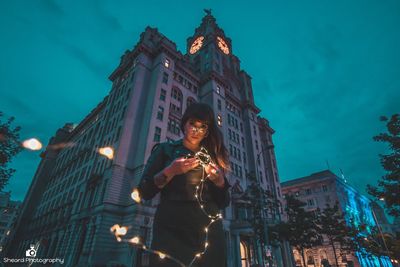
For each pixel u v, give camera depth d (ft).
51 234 118.11
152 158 5.30
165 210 4.62
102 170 98.17
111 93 134.10
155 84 109.19
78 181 127.54
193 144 5.50
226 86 156.46
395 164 42.16
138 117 102.17
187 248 4.21
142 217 73.46
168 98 111.24
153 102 102.42
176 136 106.01
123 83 126.62
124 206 79.77
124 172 86.22
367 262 141.18
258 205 76.84
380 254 82.58
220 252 4.57
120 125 102.42
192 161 4.25
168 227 4.44
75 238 83.61
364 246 88.58
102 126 125.59
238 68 200.75
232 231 97.55
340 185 174.09
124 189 82.89
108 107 128.88
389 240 71.51
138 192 4.75
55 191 159.74
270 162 165.89
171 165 4.18
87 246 71.46
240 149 141.79
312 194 172.04
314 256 149.18
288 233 75.92
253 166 141.28
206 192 4.90
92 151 126.62
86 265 65.31
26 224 171.63
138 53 124.98
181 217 4.47
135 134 97.35
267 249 60.34
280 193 158.30
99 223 72.64
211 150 5.60
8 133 37.35
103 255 67.72
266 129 185.57
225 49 195.42
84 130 170.91
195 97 136.36
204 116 5.31
